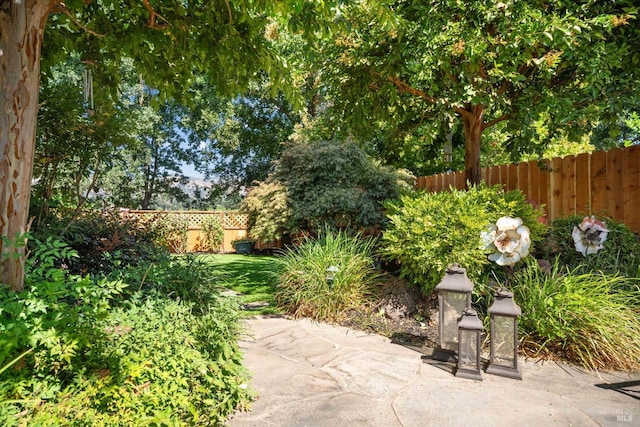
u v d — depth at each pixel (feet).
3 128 5.90
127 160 45.96
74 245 10.91
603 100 12.21
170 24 9.97
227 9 9.75
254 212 30.32
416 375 8.48
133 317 6.52
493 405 7.08
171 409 5.60
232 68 11.34
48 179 14.38
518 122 15.25
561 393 7.59
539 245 12.71
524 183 17.03
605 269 11.37
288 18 8.68
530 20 11.14
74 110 13.79
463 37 11.72
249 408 6.93
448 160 26.84
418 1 12.75
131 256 11.27
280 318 13.17
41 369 4.94
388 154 20.42
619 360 8.77
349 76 15.89
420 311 12.42
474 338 8.45
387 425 6.37
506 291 8.86
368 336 11.20
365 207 22.13
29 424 4.16
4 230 5.92
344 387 7.85
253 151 57.57
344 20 9.23
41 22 6.32
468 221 11.35
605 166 13.88
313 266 13.69
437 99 14.02
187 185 62.49
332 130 19.98
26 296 5.35
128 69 36.42
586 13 11.86
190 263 10.69
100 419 4.78
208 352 7.38
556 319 9.46
